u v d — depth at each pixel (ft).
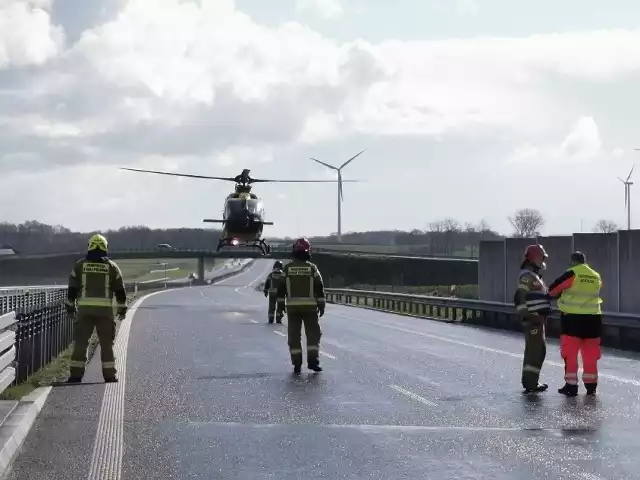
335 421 35.12
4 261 581.12
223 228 139.23
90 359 60.34
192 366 55.16
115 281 47.42
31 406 35.19
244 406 38.78
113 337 47.32
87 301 46.73
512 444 30.60
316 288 52.44
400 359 59.62
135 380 47.83
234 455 28.81
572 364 42.60
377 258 456.86
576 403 39.88
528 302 43.50
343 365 55.83
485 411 37.58
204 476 26.00
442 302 110.73
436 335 81.82
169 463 27.61
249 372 52.01
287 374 50.93
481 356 61.57
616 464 27.50
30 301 64.34
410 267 447.83
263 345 70.95
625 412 37.32
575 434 32.42
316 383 46.78
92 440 30.94
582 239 86.53
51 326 59.41
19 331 44.98
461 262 435.12
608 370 53.21
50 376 49.08
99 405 38.75
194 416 36.06
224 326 95.91
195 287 397.80
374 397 41.68
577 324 42.45
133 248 498.69
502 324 94.02
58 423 34.19
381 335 81.87
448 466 27.30
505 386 45.73
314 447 30.12
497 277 105.70
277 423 34.63
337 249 540.11
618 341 71.97
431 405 39.24
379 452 29.32
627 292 78.89
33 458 28.04
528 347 43.60
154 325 97.50
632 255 78.18
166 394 42.37
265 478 25.80
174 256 474.49
